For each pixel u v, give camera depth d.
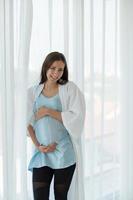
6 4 2.28
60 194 2.35
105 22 3.20
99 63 3.18
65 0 2.72
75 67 2.85
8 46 2.31
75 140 2.48
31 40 2.55
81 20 2.84
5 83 2.32
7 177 2.38
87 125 3.09
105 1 3.19
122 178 3.58
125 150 3.56
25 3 2.37
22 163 2.42
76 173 2.62
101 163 3.27
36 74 2.58
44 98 2.37
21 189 2.44
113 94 3.40
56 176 2.35
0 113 2.33
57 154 2.35
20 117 2.40
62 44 2.74
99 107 3.21
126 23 3.42
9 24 2.29
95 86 3.18
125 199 3.59
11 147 2.36
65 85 2.38
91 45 3.03
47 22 2.62
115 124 3.46
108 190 3.45
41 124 2.34
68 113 2.34
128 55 3.47
